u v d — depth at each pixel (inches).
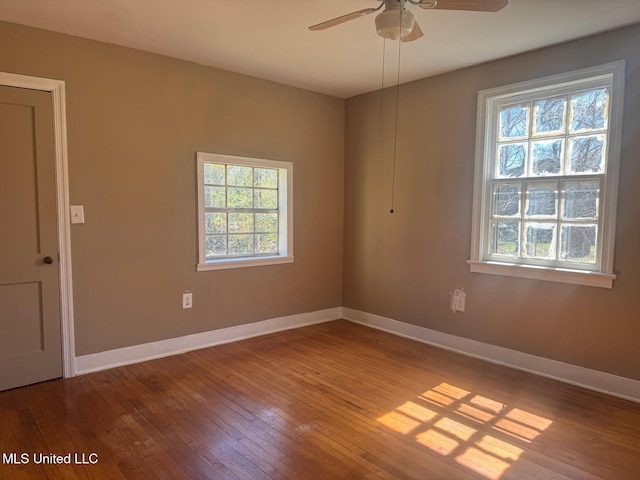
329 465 81.4
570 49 118.8
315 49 127.0
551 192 126.1
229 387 116.0
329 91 173.3
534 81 125.7
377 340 158.9
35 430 92.9
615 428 96.0
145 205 132.4
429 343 155.9
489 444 89.1
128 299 131.0
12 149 109.4
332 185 183.5
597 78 115.1
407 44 122.0
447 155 148.3
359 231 181.6
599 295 116.0
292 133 167.6
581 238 120.8
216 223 152.9
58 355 119.3
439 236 151.9
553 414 102.5
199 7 100.5
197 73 140.5
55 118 115.1
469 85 141.3
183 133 138.8
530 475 78.9
